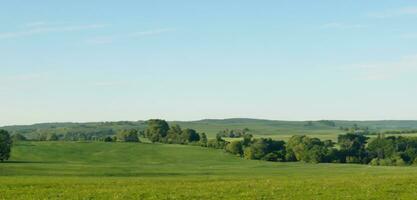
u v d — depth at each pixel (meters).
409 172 86.06
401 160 148.12
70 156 150.25
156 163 142.75
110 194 45.53
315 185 52.97
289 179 65.88
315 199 41.44
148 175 90.62
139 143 176.00
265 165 136.75
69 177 79.31
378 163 150.25
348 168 121.50
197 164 138.88
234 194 45.22
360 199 41.16
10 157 143.12
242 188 50.47
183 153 161.75
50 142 170.88
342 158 154.25
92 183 58.44
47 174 88.31
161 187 52.41
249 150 158.00
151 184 57.16
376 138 159.38
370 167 126.56
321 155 151.62
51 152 153.75
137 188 51.22
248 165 136.62
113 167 108.56
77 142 172.00
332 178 66.06
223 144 178.75
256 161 151.62
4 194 45.25
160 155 157.75
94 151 159.25
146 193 46.19
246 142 168.62
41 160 139.25
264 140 163.75
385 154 153.12
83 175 87.56
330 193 45.25
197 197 43.31
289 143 159.75
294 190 48.12
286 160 157.00
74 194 45.50
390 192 45.03
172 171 103.44
